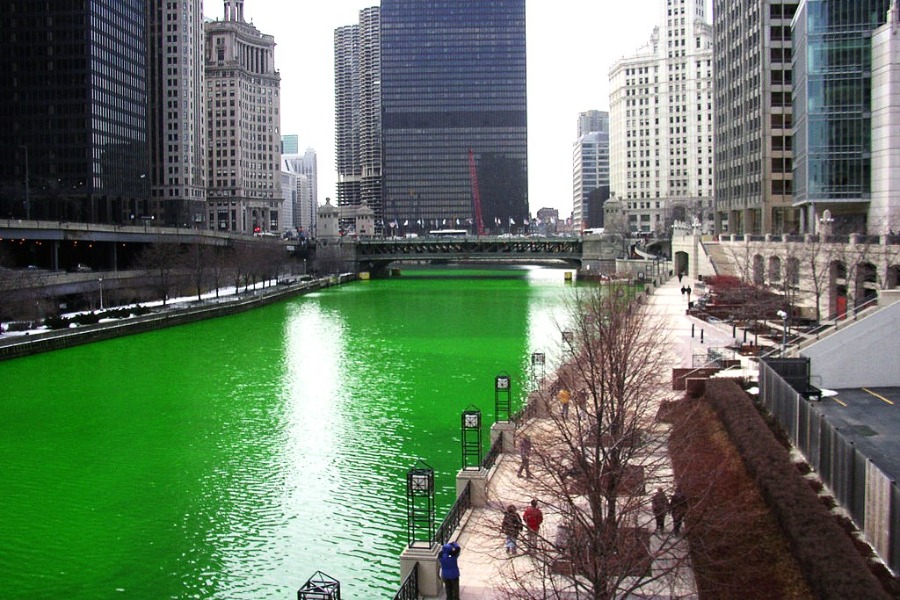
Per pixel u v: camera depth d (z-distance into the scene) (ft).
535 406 194.29
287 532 160.25
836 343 230.48
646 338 294.66
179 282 601.21
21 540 158.51
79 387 301.22
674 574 107.24
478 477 149.89
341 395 280.72
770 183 616.80
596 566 96.53
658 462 147.74
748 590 110.63
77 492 185.06
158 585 139.64
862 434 179.22
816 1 436.35
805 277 343.46
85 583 140.67
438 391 285.43
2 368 341.82
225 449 216.95
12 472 199.52
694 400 209.97
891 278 303.27
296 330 467.52
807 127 443.32
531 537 116.57
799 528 114.83
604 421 161.27
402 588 111.65
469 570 123.85
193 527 163.73
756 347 279.90
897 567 108.68
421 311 571.69
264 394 285.43
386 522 164.14
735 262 478.59
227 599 134.41
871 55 432.25
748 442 154.10
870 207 436.35
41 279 459.32
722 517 118.52
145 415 256.32
